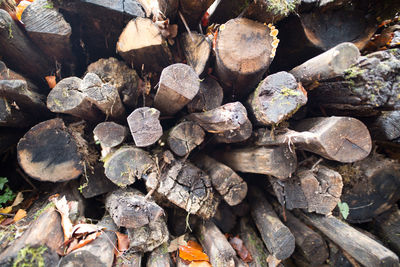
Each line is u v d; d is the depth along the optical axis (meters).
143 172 0.57
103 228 0.56
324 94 0.61
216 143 0.73
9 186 0.72
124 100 0.65
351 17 0.62
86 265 0.48
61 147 0.58
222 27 0.52
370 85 0.53
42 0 0.57
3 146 0.68
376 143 0.75
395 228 0.71
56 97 0.55
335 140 0.49
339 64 0.47
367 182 0.68
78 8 0.58
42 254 0.46
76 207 0.58
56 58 0.68
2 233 0.54
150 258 0.59
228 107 0.52
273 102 0.51
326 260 0.69
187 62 0.62
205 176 0.62
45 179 0.58
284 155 0.57
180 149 0.59
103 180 0.64
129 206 0.53
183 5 0.55
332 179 0.58
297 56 0.67
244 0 0.57
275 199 0.76
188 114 0.64
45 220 0.51
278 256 0.62
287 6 0.51
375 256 0.55
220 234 0.66
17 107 0.57
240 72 0.53
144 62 0.65
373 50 0.69
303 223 0.70
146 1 0.63
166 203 0.67
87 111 0.58
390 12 0.59
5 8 0.59
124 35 0.59
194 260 0.64
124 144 0.60
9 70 0.61
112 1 0.58
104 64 0.64
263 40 0.52
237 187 0.63
